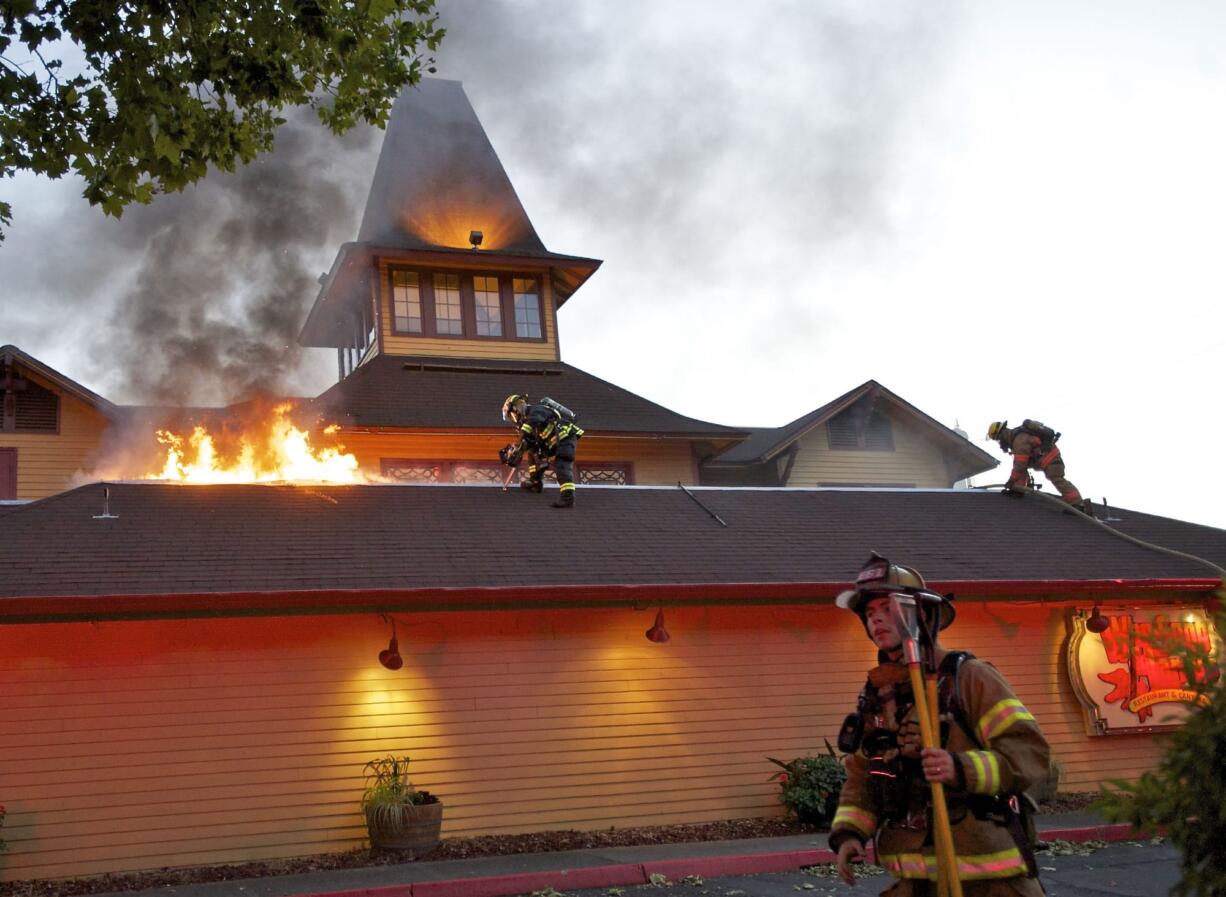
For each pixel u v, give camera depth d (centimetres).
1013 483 1875
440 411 2030
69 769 1116
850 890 955
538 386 2208
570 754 1273
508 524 1456
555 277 2416
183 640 1179
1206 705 414
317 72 1026
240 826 1148
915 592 398
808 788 1271
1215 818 401
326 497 1495
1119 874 974
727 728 1334
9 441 1839
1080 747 1450
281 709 1191
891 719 399
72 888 1059
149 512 1364
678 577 1317
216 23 964
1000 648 1447
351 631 1234
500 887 997
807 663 1385
